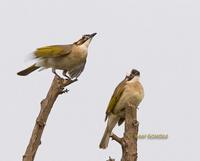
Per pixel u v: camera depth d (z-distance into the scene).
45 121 10.88
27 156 10.61
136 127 10.66
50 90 11.14
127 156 10.51
